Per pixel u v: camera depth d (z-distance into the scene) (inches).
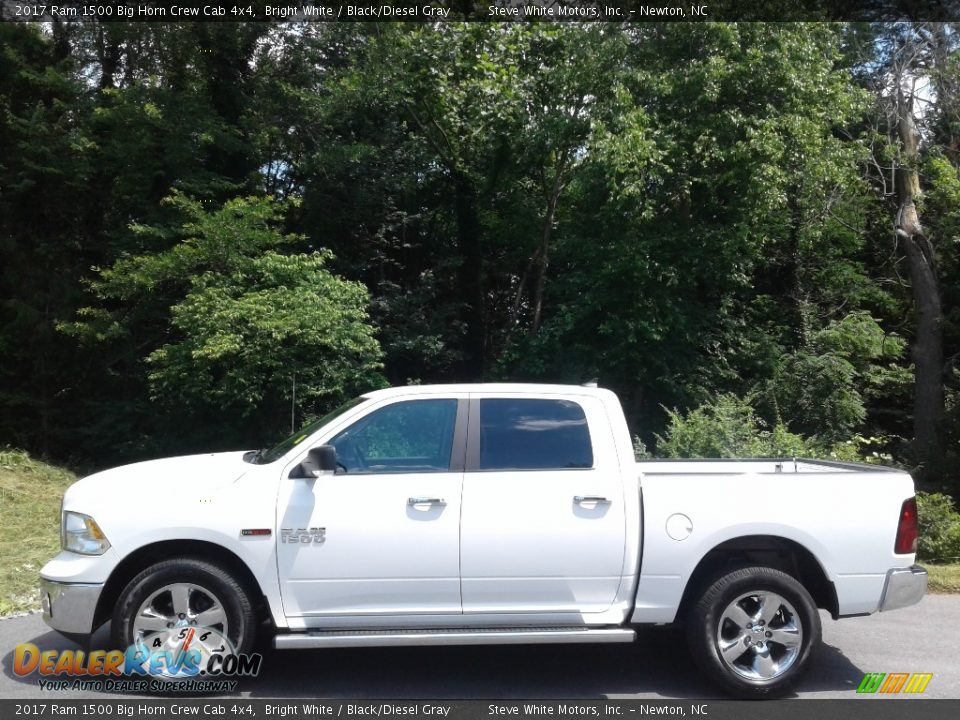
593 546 205.8
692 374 676.1
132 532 201.9
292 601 202.5
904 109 640.4
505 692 208.2
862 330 719.1
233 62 740.0
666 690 211.0
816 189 642.2
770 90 593.6
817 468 259.9
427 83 747.4
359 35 756.6
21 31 697.0
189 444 663.8
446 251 853.2
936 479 482.0
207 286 598.9
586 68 641.6
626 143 568.1
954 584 322.3
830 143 615.8
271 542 201.9
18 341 698.8
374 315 765.9
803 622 206.2
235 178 730.8
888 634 264.2
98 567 201.5
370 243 823.1
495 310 851.4
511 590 204.8
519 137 687.1
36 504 472.1
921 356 642.8
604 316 681.6
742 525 207.9
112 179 714.8
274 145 776.9
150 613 201.2
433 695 205.6
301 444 213.0
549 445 214.1
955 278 714.8
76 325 652.7
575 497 207.3
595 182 651.5
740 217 631.8
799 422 686.5
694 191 648.4
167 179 698.2
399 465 213.2
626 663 231.8
